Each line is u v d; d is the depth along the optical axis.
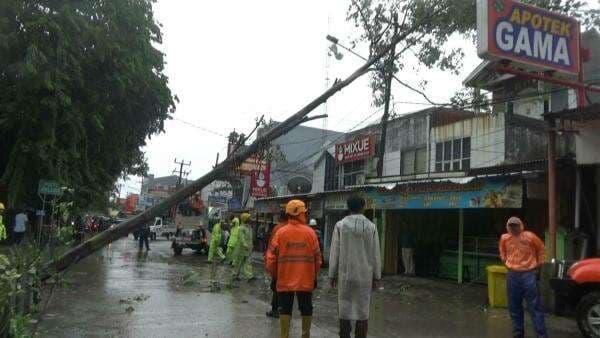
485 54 10.09
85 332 7.54
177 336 7.53
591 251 12.05
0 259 5.50
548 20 10.71
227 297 11.52
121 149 24.72
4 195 21.45
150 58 23.64
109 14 21.08
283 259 6.93
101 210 24.02
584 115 10.12
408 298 12.67
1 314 5.45
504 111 18.27
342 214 21.86
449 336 8.26
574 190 12.59
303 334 6.99
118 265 18.28
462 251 16.06
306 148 40.81
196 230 26.31
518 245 7.95
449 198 14.62
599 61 14.91
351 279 6.32
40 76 18.53
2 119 19.45
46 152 19.17
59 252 6.21
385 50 7.35
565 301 8.61
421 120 21.78
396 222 19.05
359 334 6.39
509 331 8.78
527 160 16.88
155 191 81.69
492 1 10.20
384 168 23.69
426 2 11.92
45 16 18.91
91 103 20.98
